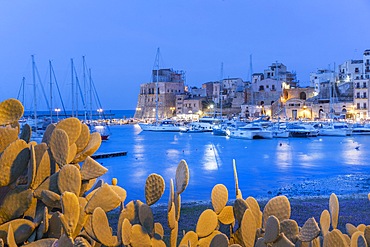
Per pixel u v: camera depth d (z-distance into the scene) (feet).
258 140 208.23
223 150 164.96
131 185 88.43
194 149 170.50
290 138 216.95
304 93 351.46
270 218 5.62
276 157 139.44
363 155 140.26
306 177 97.81
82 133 5.97
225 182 91.71
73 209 4.71
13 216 5.17
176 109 392.68
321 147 169.89
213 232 6.47
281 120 300.40
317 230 5.61
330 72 368.48
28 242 5.17
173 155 150.20
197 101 377.30
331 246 5.63
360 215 41.11
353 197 60.95
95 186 6.63
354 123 254.88
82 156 5.95
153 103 403.95
